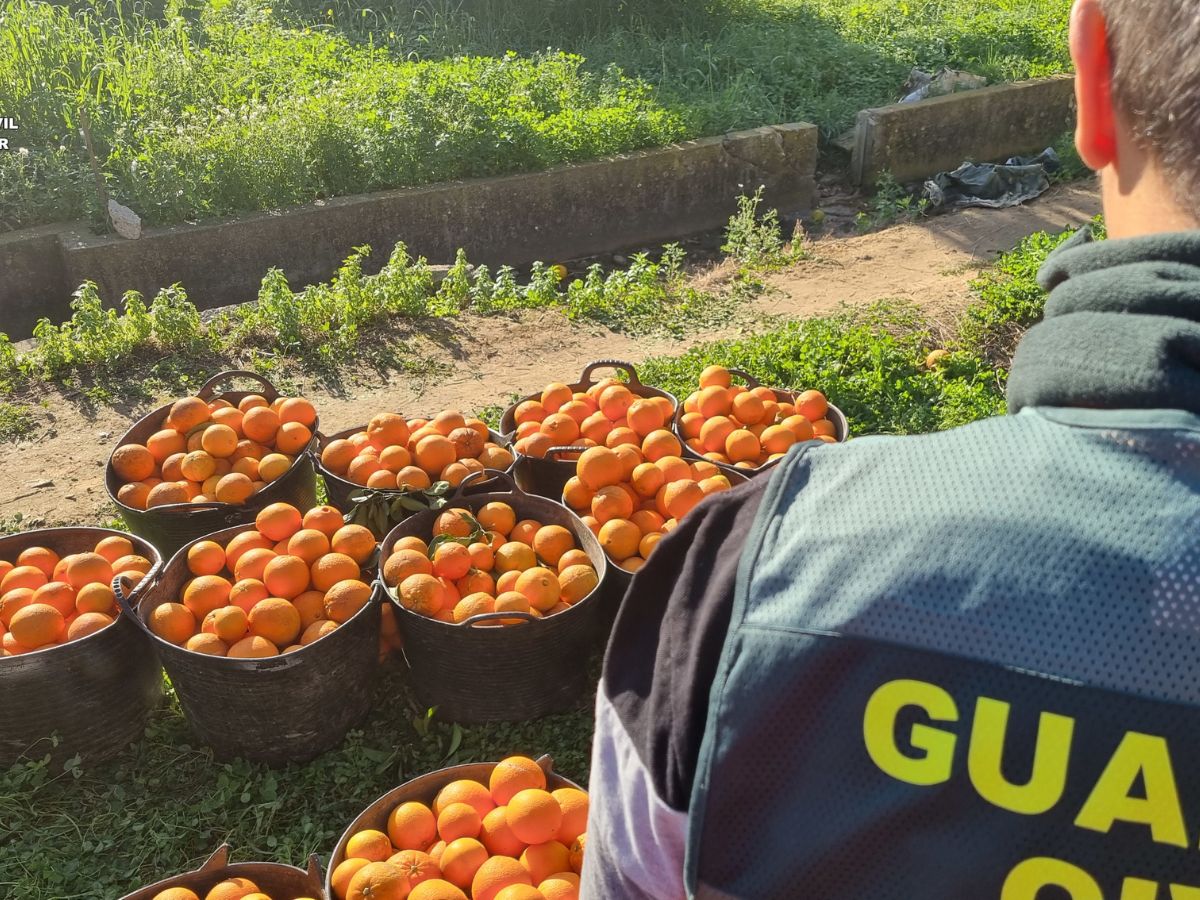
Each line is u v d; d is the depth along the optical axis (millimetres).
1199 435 726
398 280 7199
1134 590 703
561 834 2711
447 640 3338
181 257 8500
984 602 730
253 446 4262
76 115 9367
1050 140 12922
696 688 836
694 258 10469
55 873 3086
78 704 3322
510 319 7305
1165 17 760
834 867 772
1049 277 891
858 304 7582
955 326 6859
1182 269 755
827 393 5801
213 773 3445
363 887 2516
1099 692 698
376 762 3461
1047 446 777
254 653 3191
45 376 6156
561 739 3580
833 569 787
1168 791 689
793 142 11242
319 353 6602
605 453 4016
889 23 15109
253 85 10531
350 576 3477
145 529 4012
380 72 10867
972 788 724
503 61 11023
